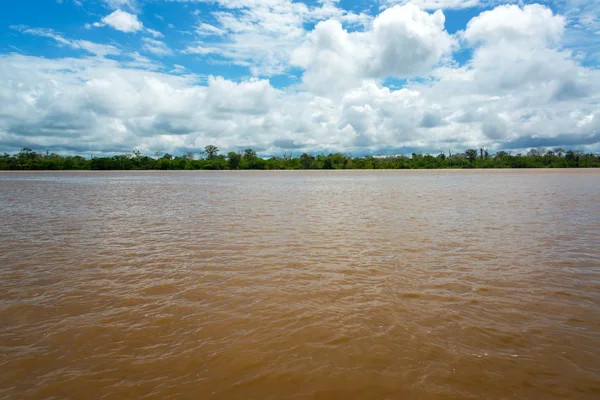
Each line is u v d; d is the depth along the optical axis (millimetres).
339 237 14109
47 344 6219
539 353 5855
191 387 5059
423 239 13680
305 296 8203
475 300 7938
